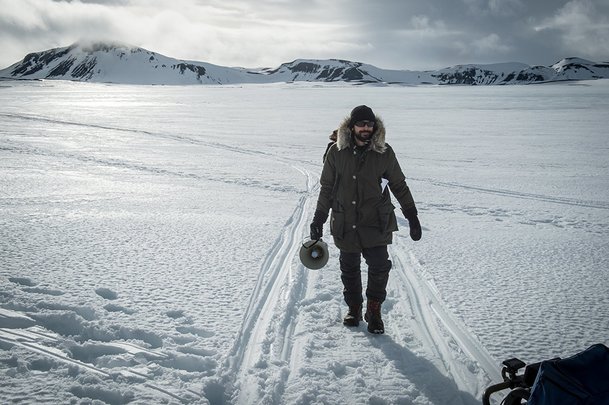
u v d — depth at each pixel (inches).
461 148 729.0
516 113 1510.8
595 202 377.1
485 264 213.5
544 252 235.8
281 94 3427.7
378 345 132.3
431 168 544.1
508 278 193.9
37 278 171.0
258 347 128.3
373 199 130.8
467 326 146.1
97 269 185.3
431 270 203.6
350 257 137.9
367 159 129.3
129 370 112.0
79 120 1169.4
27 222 261.4
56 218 274.2
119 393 101.6
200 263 199.9
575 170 533.6
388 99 2559.1
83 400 98.3
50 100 2170.3
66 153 597.9
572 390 71.5
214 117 1371.8
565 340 137.6
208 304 155.4
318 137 877.8
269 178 462.9
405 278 193.8
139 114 1440.7
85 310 143.5
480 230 284.2
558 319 152.6
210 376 111.0
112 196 352.5
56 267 185.2
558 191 418.6
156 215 293.7
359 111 127.0
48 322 134.3
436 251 235.3
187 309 150.2
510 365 90.5
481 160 607.2
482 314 155.9
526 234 275.3
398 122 1225.4
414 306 163.5
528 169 539.8
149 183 416.5
